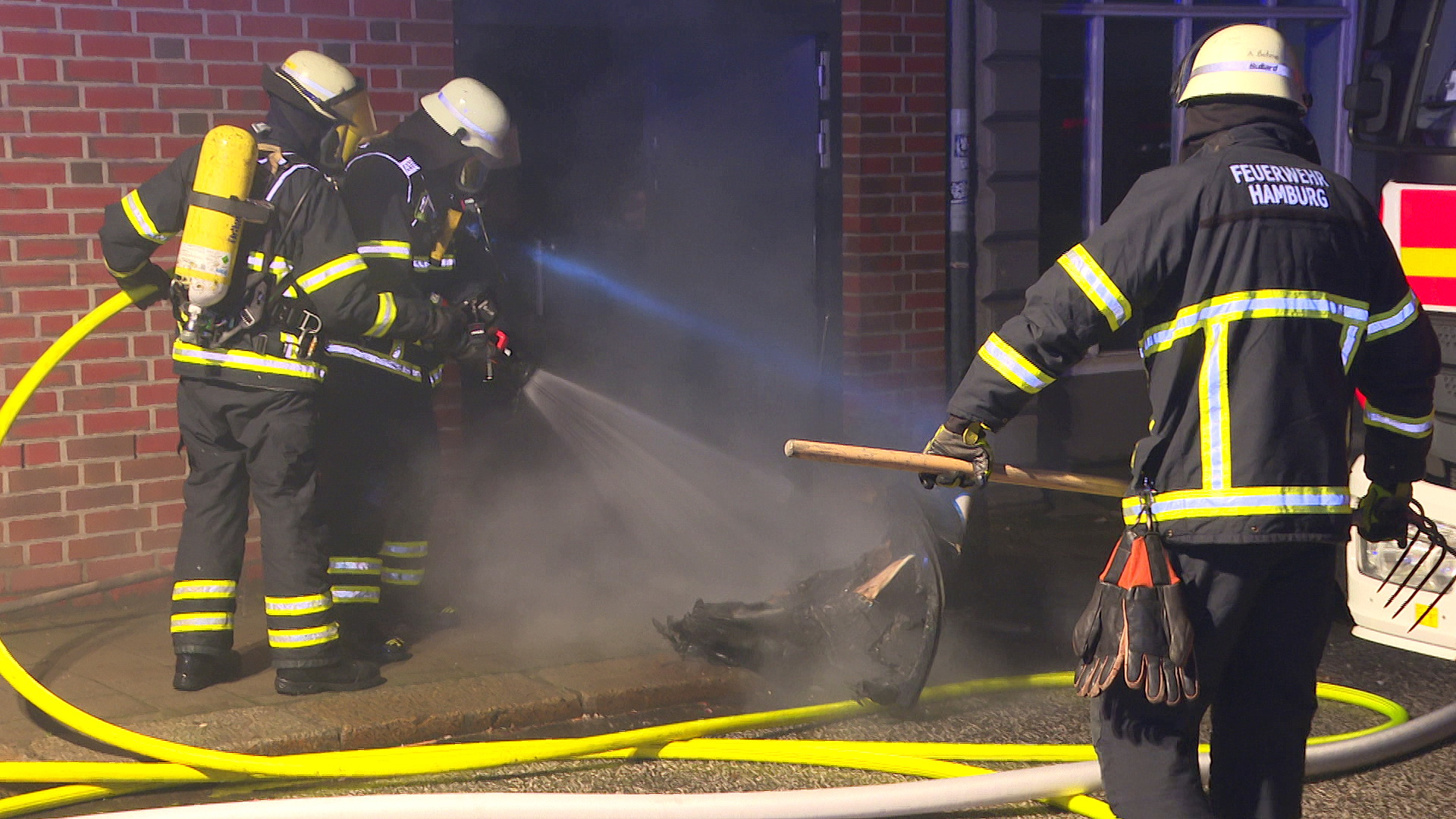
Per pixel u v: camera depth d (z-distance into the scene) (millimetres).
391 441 7305
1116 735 4262
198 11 7969
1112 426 11367
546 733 6418
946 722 6551
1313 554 4320
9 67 7547
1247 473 4137
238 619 7785
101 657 7090
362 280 6488
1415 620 7301
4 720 6191
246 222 6336
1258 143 4387
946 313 10625
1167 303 4273
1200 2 11484
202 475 6613
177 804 5504
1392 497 4832
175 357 6523
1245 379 4176
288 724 6102
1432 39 7266
